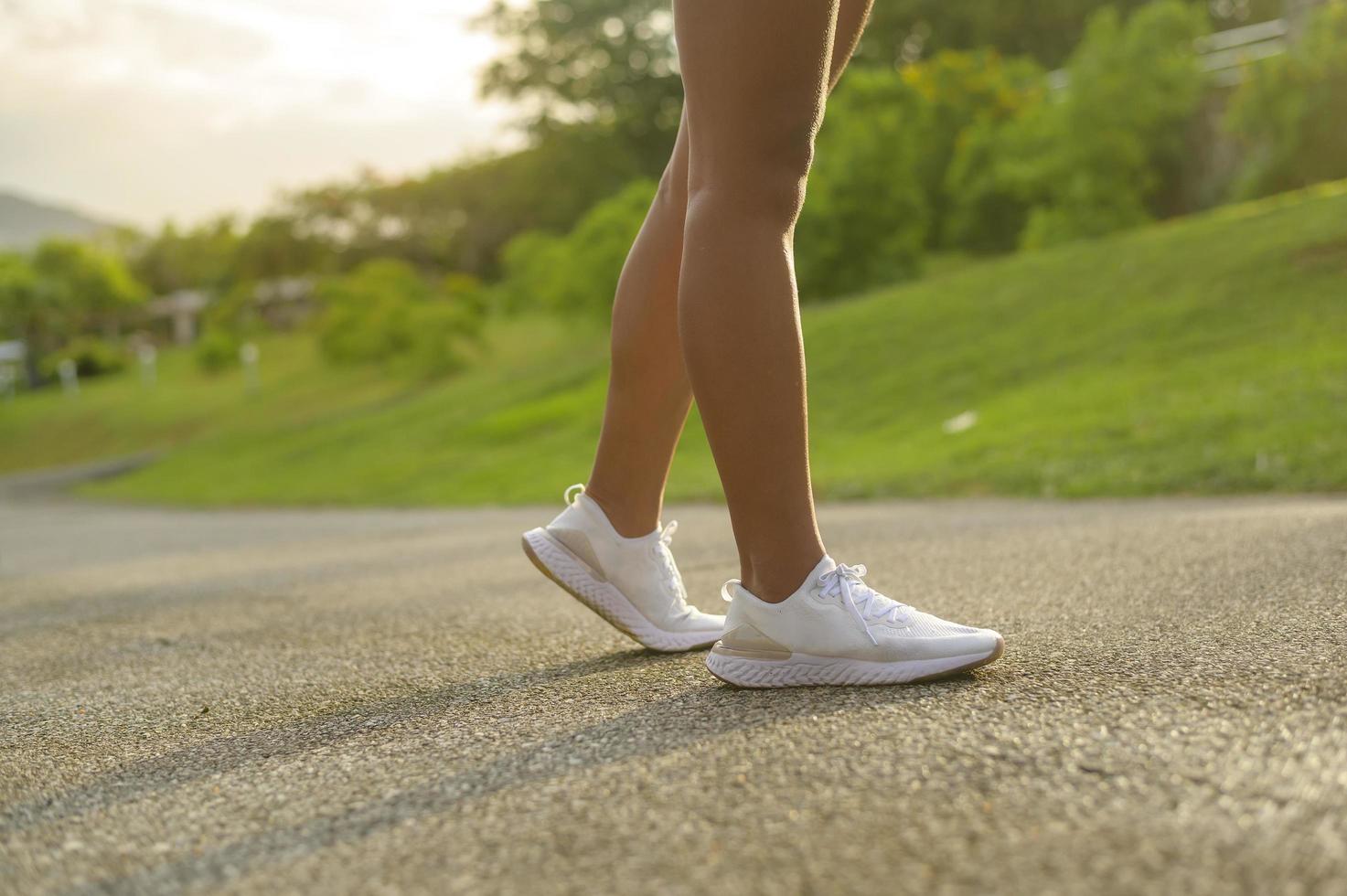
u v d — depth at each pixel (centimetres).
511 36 3388
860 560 237
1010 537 261
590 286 2033
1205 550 190
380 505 912
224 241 4828
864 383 959
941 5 2966
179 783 87
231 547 484
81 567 406
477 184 4141
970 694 95
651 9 3253
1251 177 1435
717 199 100
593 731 92
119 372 4106
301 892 62
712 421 102
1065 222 1609
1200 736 77
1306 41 1343
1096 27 1622
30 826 79
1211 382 642
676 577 132
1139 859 57
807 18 96
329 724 104
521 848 66
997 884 56
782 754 80
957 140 2008
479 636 156
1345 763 69
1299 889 53
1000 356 911
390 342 2658
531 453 1099
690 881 59
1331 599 132
